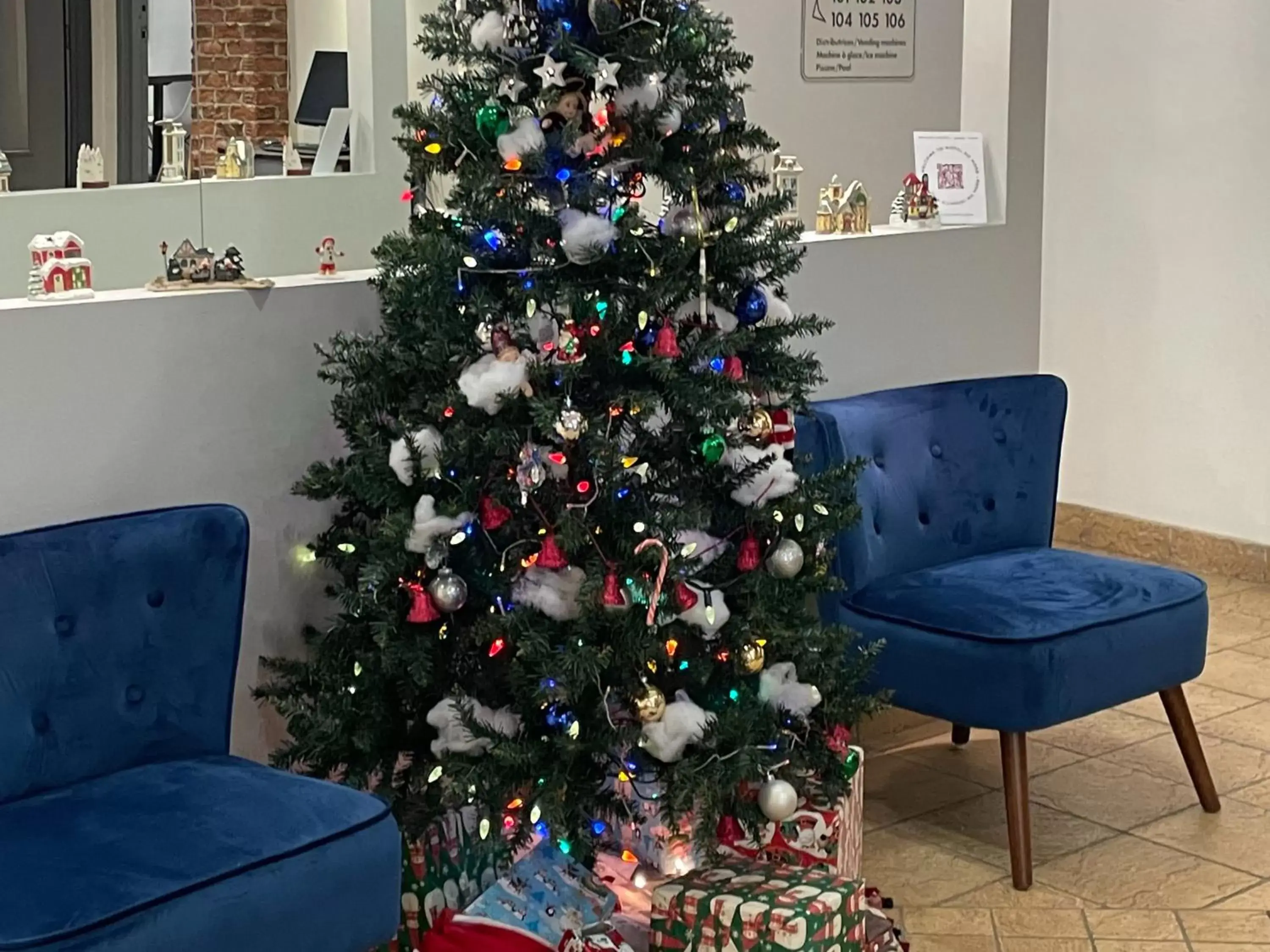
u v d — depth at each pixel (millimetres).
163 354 2682
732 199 2676
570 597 2594
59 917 1936
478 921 2557
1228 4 5043
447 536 2557
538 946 2555
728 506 2734
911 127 5137
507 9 2555
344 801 2309
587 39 2551
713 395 2533
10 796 2332
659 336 2545
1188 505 5402
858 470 2863
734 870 2646
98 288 5445
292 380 2857
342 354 2688
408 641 2615
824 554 2885
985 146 3988
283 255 6121
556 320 2555
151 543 2502
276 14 8297
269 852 2135
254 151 7660
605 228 2496
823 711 2811
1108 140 5445
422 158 2641
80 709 2414
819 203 4043
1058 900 3080
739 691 2713
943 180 3984
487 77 2602
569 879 2648
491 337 2566
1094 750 3879
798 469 2992
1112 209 5469
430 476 2559
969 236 3889
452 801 2568
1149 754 3848
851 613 3297
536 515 2600
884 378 3758
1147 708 4168
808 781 2846
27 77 6969
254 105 8227
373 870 2254
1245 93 5039
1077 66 5500
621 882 2873
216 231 5848
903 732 3930
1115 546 5594
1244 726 4016
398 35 6438
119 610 2465
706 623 2623
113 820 2219
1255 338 5125
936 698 3154
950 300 3873
